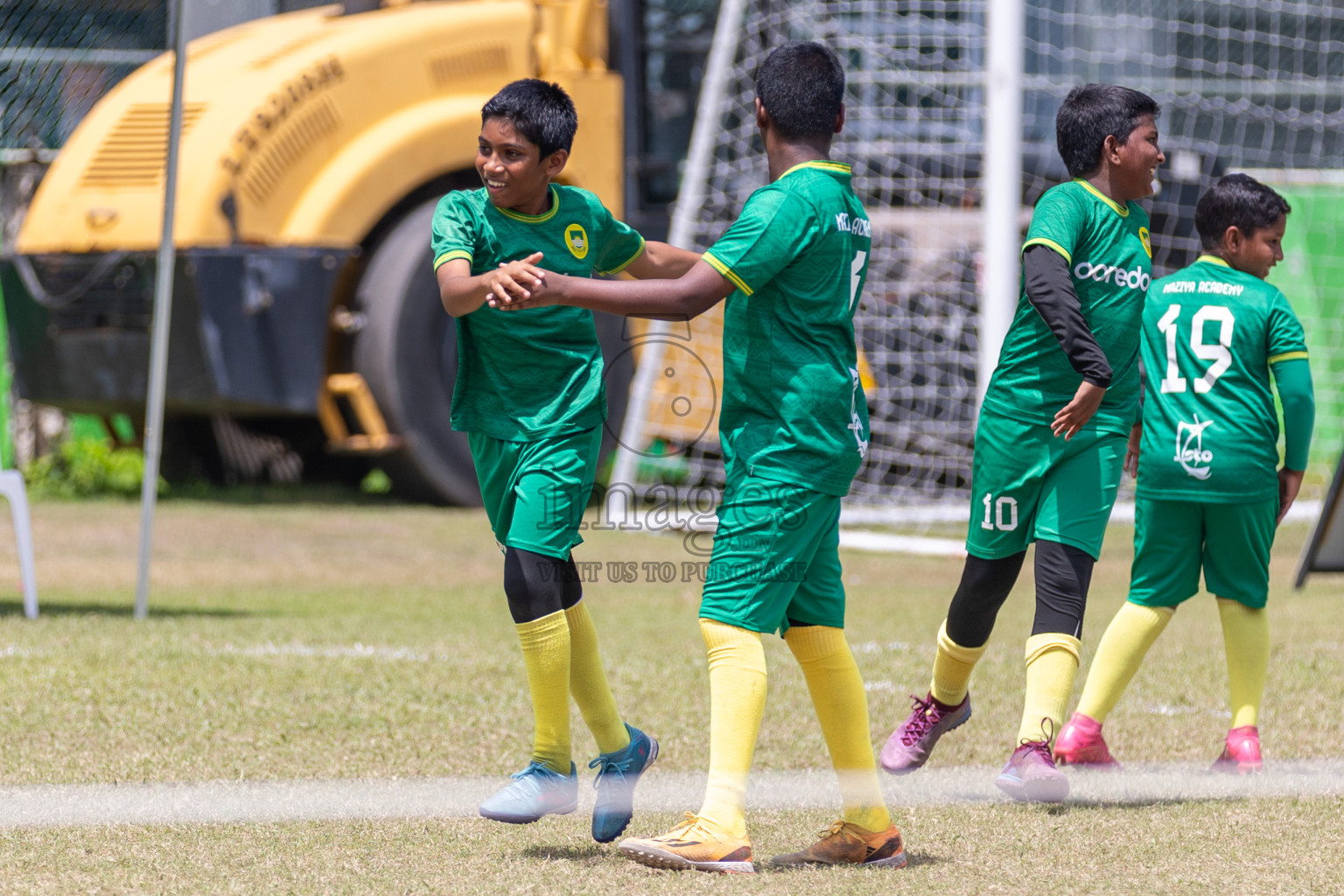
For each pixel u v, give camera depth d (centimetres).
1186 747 1648
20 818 1295
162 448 4772
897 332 4519
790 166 1225
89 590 2864
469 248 1228
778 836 1293
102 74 4656
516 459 1252
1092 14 5144
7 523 3888
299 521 4103
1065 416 1350
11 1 4556
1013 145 3531
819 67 1227
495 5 4591
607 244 1318
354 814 1333
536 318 1234
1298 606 2789
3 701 1755
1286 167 5881
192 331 4025
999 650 2295
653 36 4753
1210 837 1268
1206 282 1566
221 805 1350
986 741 1675
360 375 4378
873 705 1850
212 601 2744
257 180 4131
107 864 1164
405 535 3894
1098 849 1233
